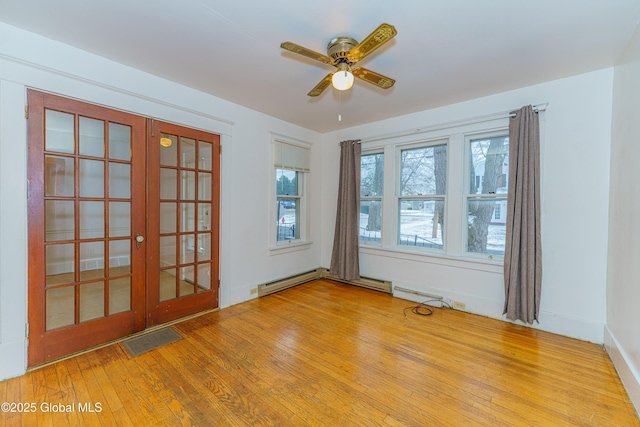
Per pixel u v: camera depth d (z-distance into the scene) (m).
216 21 1.86
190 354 2.31
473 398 1.82
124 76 2.46
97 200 2.36
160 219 2.79
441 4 1.67
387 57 2.29
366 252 4.19
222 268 3.32
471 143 3.33
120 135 2.50
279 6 1.71
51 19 1.85
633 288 1.89
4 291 1.94
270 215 3.88
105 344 2.43
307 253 4.56
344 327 2.85
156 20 1.86
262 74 2.63
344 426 1.58
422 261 3.63
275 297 3.76
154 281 2.75
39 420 1.59
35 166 2.06
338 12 1.75
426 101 3.26
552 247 2.74
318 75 2.65
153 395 1.82
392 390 1.89
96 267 2.40
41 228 2.10
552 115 2.72
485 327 2.86
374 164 4.23
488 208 3.22
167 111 2.77
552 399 1.80
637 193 1.88
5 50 1.90
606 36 1.99
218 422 1.61
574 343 2.52
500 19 1.81
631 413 1.68
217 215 3.26
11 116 1.95
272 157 3.88
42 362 2.11
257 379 2.00
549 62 2.37
